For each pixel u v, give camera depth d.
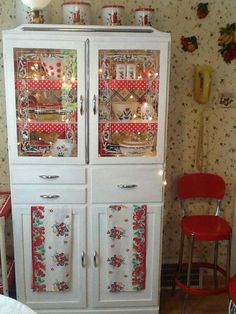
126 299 2.57
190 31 2.70
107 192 2.40
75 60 2.26
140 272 2.52
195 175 2.79
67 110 2.34
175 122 2.83
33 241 2.42
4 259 2.32
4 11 2.57
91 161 2.35
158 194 2.43
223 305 2.76
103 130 2.38
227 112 2.83
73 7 2.31
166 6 2.65
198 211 2.97
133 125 2.40
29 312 1.32
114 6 2.34
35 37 2.18
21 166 2.33
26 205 2.38
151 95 2.38
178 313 2.67
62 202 2.39
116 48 2.22
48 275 2.47
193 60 2.75
